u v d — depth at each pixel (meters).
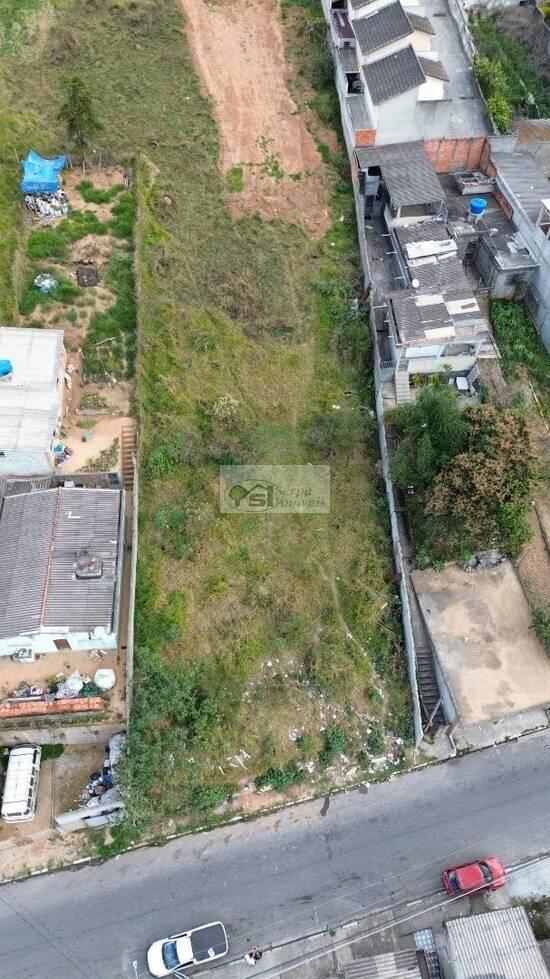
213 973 26.19
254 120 51.12
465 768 30.73
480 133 47.47
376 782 30.31
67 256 40.62
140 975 25.91
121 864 28.16
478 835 29.17
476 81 50.38
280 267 43.38
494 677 31.41
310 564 33.47
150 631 30.33
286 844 28.84
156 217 44.22
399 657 32.19
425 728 31.31
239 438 36.25
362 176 45.53
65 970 25.94
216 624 31.16
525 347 41.12
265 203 46.59
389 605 33.16
